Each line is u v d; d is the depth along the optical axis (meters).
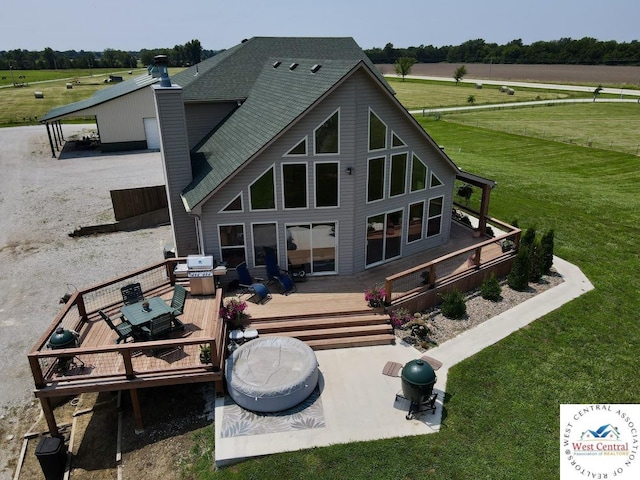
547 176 33.88
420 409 11.27
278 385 11.36
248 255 16.28
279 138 14.77
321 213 16.06
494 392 11.97
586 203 27.64
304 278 16.64
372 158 16.02
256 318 14.25
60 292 17.94
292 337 13.48
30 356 10.58
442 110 67.88
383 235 17.62
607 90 94.88
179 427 11.46
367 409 11.43
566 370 12.89
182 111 16.28
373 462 9.93
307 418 11.15
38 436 11.64
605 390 12.16
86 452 11.09
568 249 21.22
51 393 10.90
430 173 18.19
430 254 19.05
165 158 16.75
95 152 40.84
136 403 11.34
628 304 16.48
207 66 24.31
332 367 12.95
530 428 10.84
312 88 15.25
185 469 10.28
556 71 149.50
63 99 75.56
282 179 15.38
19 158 38.69
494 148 44.00
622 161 38.47
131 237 23.56
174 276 15.94
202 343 11.38
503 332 14.60
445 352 13.59
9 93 83.56
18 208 27.06
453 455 10.10
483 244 17.30
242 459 10.14
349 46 26.09
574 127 54.28
